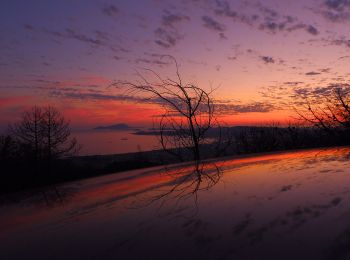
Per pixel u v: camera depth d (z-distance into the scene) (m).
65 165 11.01
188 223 1.36
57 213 1.91
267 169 2.58
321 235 1.05
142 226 1.40
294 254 0.95
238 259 0.97
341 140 7.88
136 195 2.12
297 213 1.31
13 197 2.70
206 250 1.06
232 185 2.04
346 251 0.92
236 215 1.39
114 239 1.28
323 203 1.41
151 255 1.08
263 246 1.03
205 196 1.82
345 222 1.14
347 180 1.83
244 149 9.18
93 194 2.42
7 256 1.26
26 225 1.72
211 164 3.54
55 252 1.23
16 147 11.23
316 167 2.40
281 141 9.30
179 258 1.03
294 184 1.86
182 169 3.33
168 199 1.86
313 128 8.48
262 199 1.59
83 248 1.23
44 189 3.00
